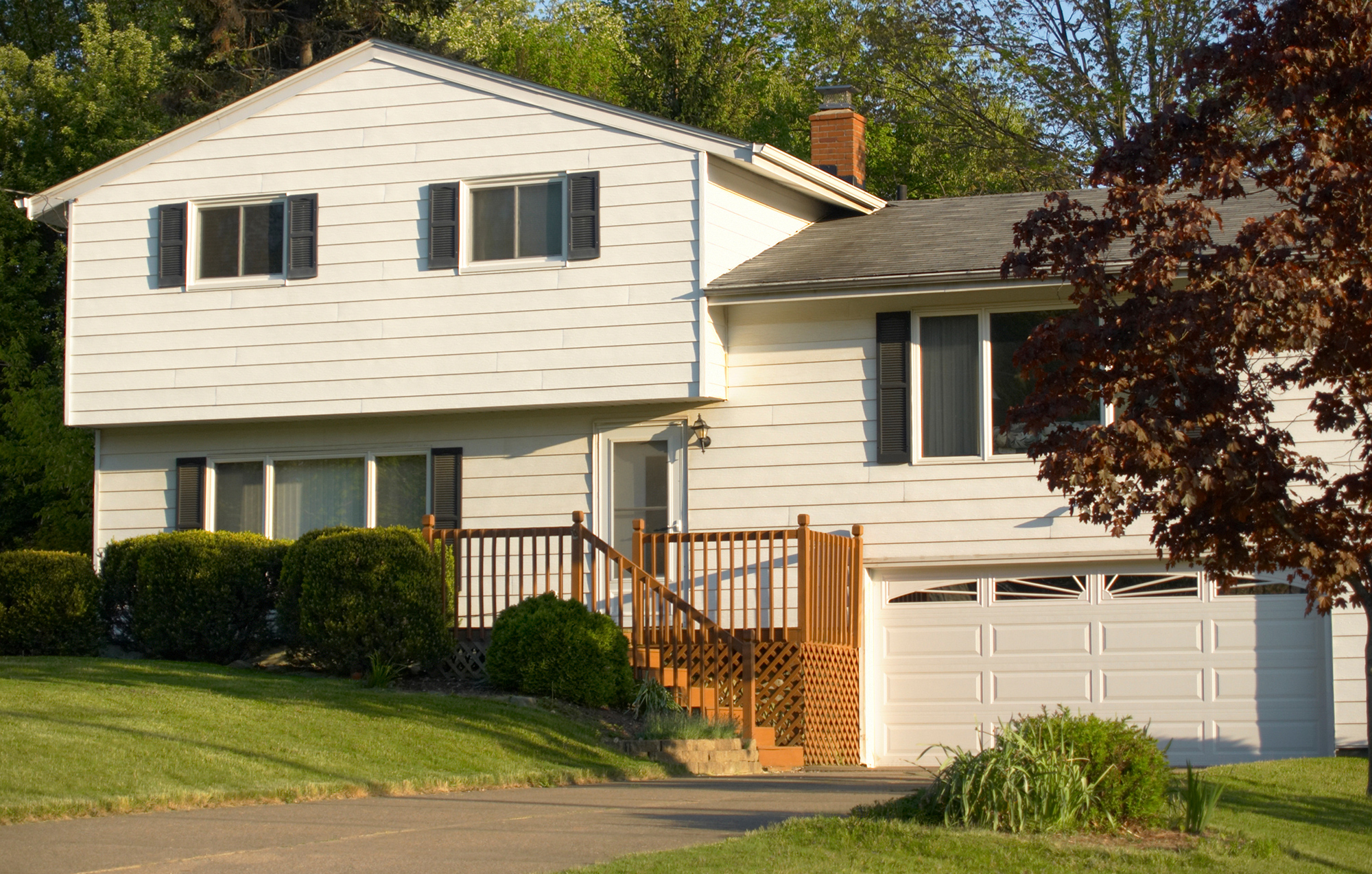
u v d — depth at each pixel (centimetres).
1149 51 3241
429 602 1559
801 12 3966
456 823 926
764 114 3859
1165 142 1078
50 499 3017
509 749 1259
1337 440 1581
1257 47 1031
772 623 1533
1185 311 958
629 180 1750
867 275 1678
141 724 1148
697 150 1731
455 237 1798
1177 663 1658
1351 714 1584
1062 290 1672
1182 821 945
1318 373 1037
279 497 1947
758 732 1486
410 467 1906
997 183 3472
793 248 1870
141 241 1916
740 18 4034
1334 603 1057
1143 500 1001
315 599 1571
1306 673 1623
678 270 1722
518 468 1853
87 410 1911
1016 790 901
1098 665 1678
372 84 1853
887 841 855
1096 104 3334
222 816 935
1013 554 1688
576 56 3731
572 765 1252
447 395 1783
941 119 3584
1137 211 1017
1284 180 1055
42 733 1072
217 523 1964
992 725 1700
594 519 1817
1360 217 984
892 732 1727
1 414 2936
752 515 1766
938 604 1734
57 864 748
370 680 1509
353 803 1020
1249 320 926
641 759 1323
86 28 3356
